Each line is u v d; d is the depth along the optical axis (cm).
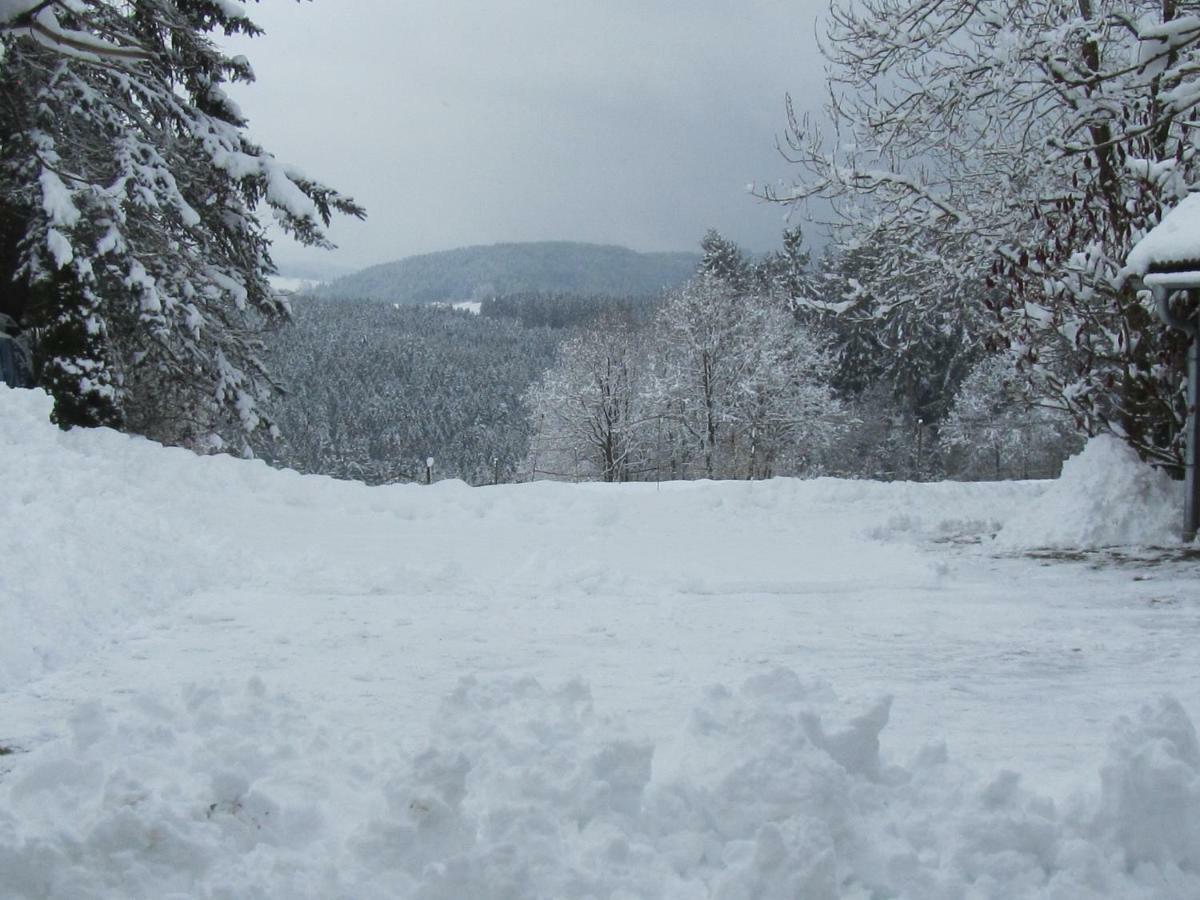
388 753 457
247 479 1509
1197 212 1137
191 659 704
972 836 368
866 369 5588
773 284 5016
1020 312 1371
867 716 416
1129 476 1205
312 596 910
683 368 4772
